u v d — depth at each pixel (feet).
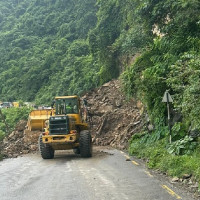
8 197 26.78
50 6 339.98
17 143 74.90
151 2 53.78
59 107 59.00
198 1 45.70
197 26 49.08
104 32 144.05
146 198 25.07
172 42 51.21
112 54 137.49
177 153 39.68
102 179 32.81
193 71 34.14
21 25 331.77
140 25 70.13
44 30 320.09
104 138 75.56
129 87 58.75
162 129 50.60
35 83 248.93
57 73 237.04
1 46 314.76
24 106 191.31
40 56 276.82
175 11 50.49
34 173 38.73
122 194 26.48
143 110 67.92
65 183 31.65
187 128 44.80
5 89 262.67
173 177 32.99
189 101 33.30
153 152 43.86
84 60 202.28
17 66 278.67
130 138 62.75
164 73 50.16
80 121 59.00
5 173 39.37
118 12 143.64
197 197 25.21
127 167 40.32
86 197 25.85
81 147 52.06
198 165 32.53
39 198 26.07
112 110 90.48
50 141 52.01
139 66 57.72
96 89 116.37
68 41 274.77
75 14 303.89
